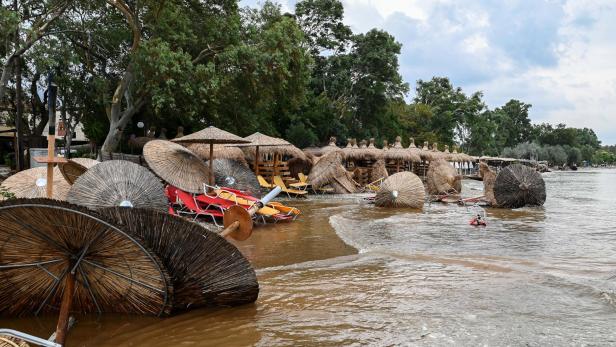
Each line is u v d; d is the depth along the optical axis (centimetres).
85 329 468
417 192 1756
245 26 2392
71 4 1948
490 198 1941
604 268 779
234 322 502
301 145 3425
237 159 1833
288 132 3450
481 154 8881
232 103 2391
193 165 1313
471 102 7125
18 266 447
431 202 2092
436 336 470
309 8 4331
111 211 473
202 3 2166
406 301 587
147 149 1265
